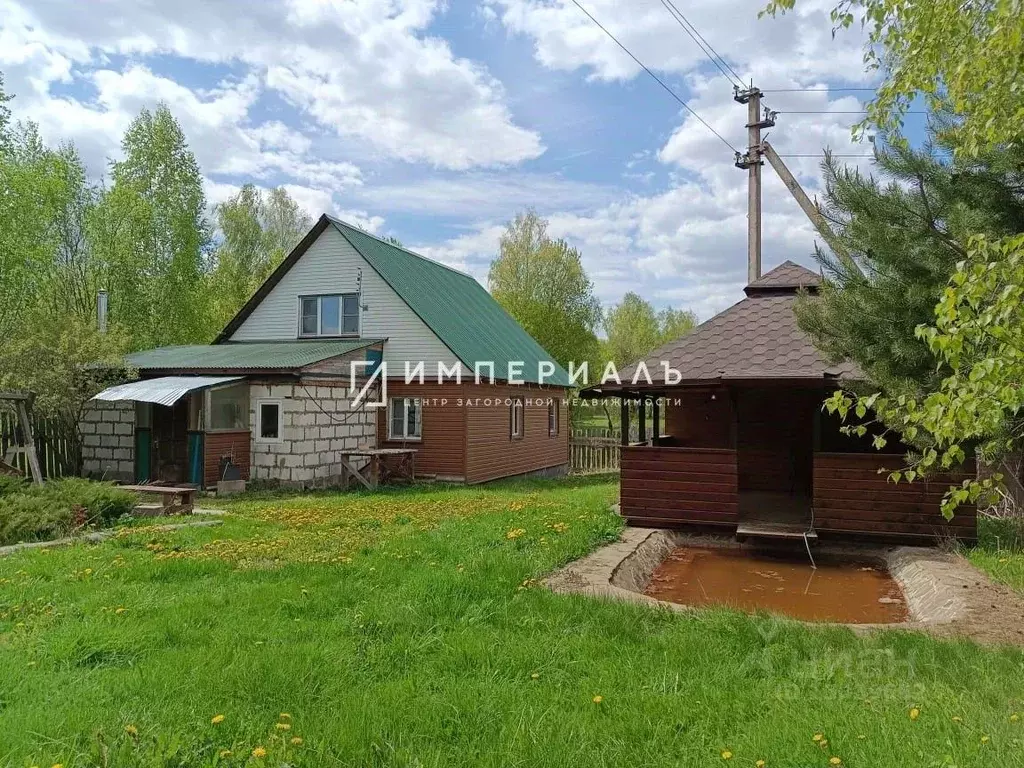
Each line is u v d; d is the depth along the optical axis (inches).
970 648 182.7
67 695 144.5
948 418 149.2
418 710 140.2
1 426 566.9
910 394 249.4
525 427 861.8
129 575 253.9
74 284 1045.2
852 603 287.1
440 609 212.1
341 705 142.3
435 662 170.2
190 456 571.8
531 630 197.8
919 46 219.0
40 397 554.9
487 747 127.7
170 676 153.5
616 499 526.3
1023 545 335.6
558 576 266.4
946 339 146.6
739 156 713.6
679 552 386.6
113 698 144.3
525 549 309.4
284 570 263.3
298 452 600.4
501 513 425.7
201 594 227.9
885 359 273.9
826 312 293.9
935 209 245.4
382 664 168.1
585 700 147.6
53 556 285.9
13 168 849.5
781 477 496.1
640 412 499.2
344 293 746.2
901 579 317.1
